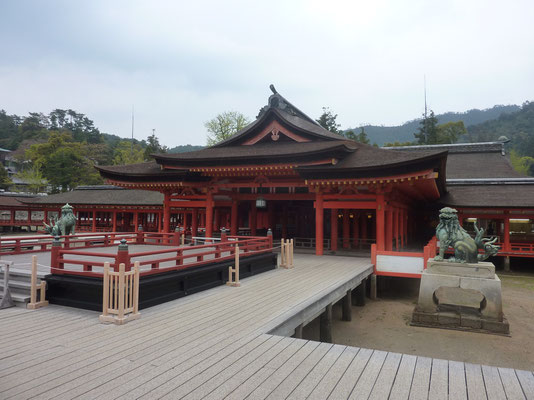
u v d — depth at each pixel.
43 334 7.55
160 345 6.98
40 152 79.56
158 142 93.12
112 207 41.25
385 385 5.45
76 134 114.69
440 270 14.52
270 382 5.48
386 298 19.36
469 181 32.44
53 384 5.33
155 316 8.95
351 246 27.75
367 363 6.27
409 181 18.97
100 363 6.11
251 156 21.52
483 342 12.64
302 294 11.41
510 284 23.08
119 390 5.16
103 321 8.38
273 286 12.73
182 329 7.95
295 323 9.20
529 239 30.08
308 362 6.27
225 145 27.00
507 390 5.36
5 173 76.75
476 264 14.12
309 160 20.84
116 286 8.55
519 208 25.86
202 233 34.81
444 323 14.21
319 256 21.59
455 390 5.33
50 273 10.59
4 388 5.19
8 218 57.22
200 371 5.84
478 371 6.01
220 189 25.92
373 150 22.75
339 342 12.85
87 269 10.05
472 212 28.20
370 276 18.78
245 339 7.36
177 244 20.91
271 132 25.36
